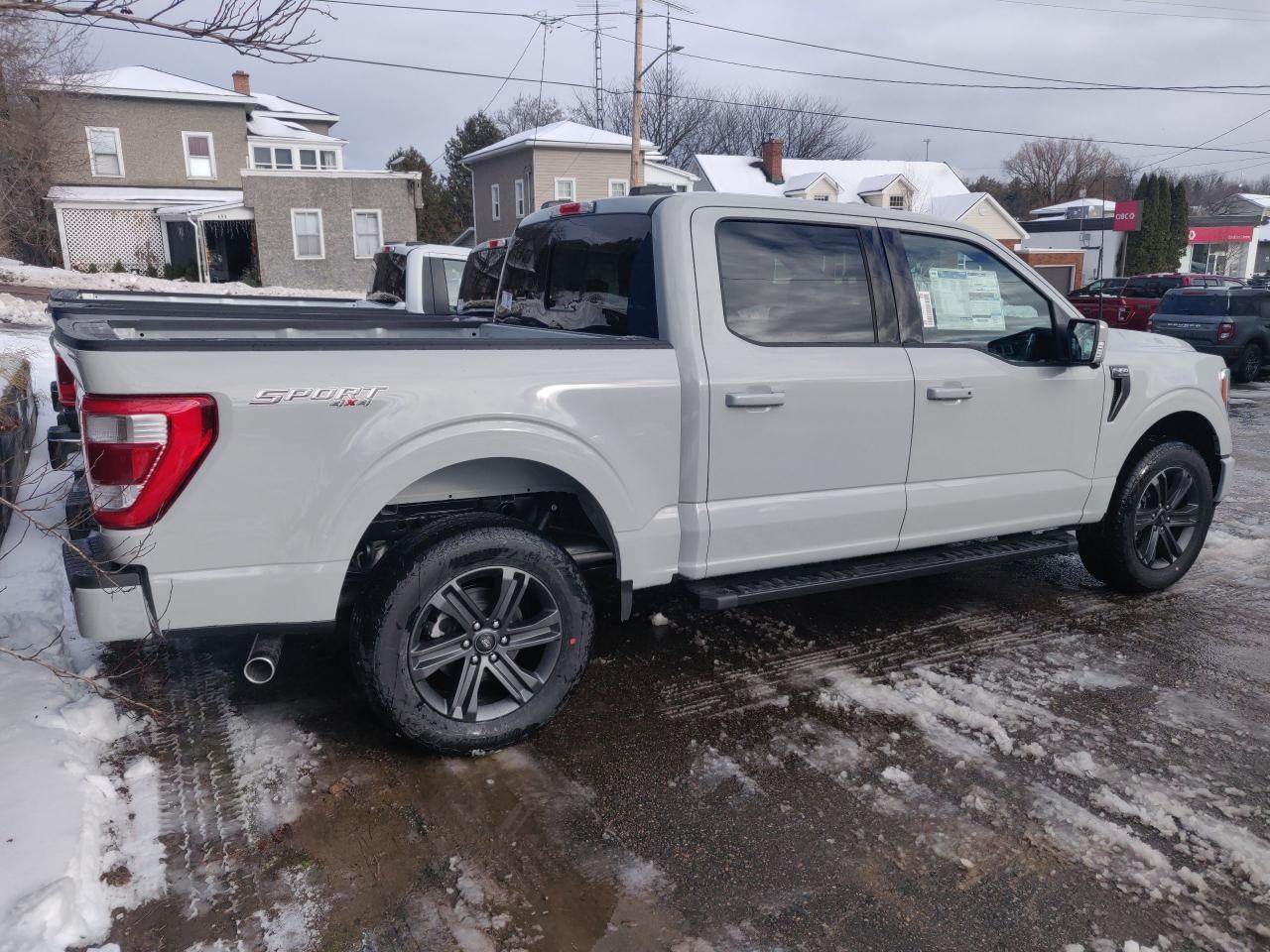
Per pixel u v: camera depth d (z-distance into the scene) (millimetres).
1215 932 2525
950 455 4191
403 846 2826
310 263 31312
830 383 3777
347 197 31312
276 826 2895
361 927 2486
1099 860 2820
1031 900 2639
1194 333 16391
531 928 2500
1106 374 4629
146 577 2783
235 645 4172
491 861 2768
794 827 2963
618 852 2824
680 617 4719
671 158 61375
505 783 3174
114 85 31328
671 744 3461
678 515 3596
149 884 2613
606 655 4254
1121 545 4902
